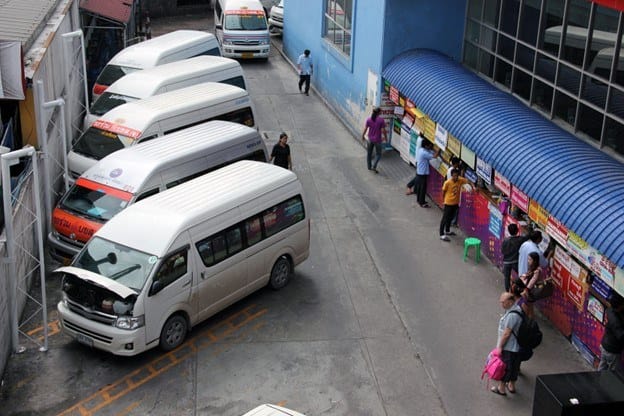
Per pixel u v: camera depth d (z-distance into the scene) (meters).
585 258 11.16
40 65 15.02
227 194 12.35
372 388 10.91
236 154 15.35
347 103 22.67
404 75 18.19
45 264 13.98
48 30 17.33
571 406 8.85
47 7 18.47
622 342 10.27
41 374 10.95
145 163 13.85
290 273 13.63
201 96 17.44
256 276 12.77
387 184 18.36
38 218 11.04
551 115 14.78
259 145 15.91
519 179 12.81
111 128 16.19
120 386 10.77
